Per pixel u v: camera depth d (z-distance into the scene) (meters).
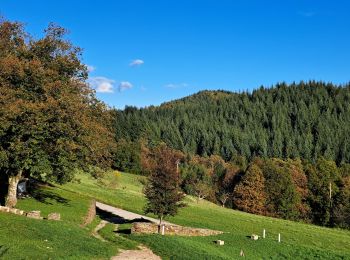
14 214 35.78
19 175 42.44
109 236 38.66
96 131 45.75
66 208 48.38
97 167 51.66
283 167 142.50
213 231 45.81
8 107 36.72
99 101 48.69
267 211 125.12
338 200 123.94
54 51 45.34
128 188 105.75
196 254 32.09
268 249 40.59
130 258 29.67
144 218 58.94
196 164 162.62
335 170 137.50
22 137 40.00
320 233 65.31
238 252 37.66
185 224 57.69
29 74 40.06
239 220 70.81
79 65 46.16
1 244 24.81
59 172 45.06
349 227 114.75
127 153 145.88
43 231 31.17
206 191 130.75
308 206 128.75
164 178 48.03
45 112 38.53
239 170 151.75
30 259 22.86
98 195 76.88
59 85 41.16
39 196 54.12
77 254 27.08
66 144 40.56
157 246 34.41
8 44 43.25
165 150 87.44
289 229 65.38
